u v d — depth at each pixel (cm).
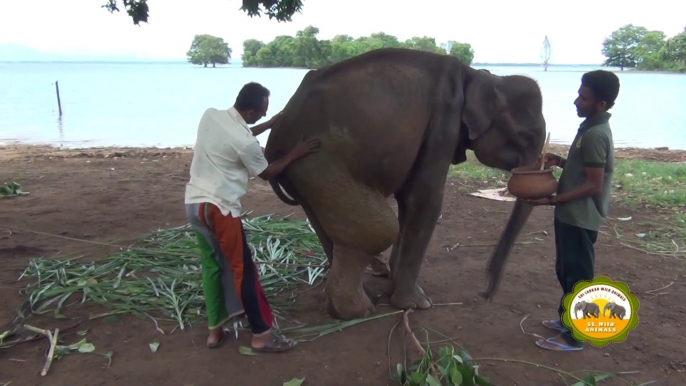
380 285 509
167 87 4338
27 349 384
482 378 325
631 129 1973
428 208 434
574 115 2298
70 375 354
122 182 981
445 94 420
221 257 379
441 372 320
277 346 382
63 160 1251
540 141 448
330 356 380
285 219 696
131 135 1803
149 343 395
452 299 479
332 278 428
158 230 637
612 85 348
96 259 553
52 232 656
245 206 802
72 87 4422
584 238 372
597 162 349
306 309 454
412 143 403
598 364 374
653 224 712
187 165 1191
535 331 421
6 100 3052
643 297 487
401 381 336
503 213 774
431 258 587
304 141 395
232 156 351
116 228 676
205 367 365
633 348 395
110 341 397
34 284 488
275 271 505
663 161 1280
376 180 402
